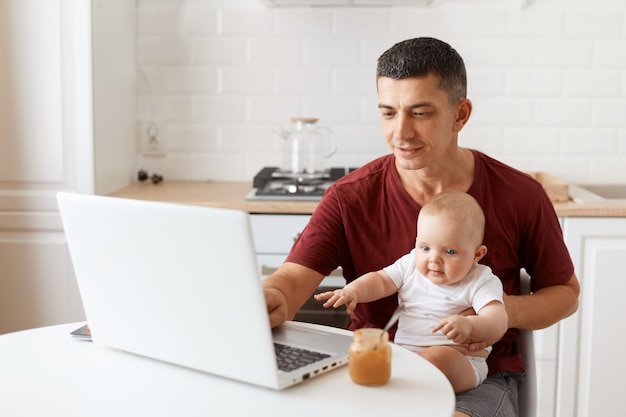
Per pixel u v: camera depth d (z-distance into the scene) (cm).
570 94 335
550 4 331
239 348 137
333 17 334
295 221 285
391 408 130
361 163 342
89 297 154
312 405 131
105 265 147
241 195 304
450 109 184
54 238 299
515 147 338
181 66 341
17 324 302
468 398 173
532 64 334
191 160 346
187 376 144
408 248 194
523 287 199
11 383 141
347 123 340
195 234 132
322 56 337
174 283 139
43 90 294
